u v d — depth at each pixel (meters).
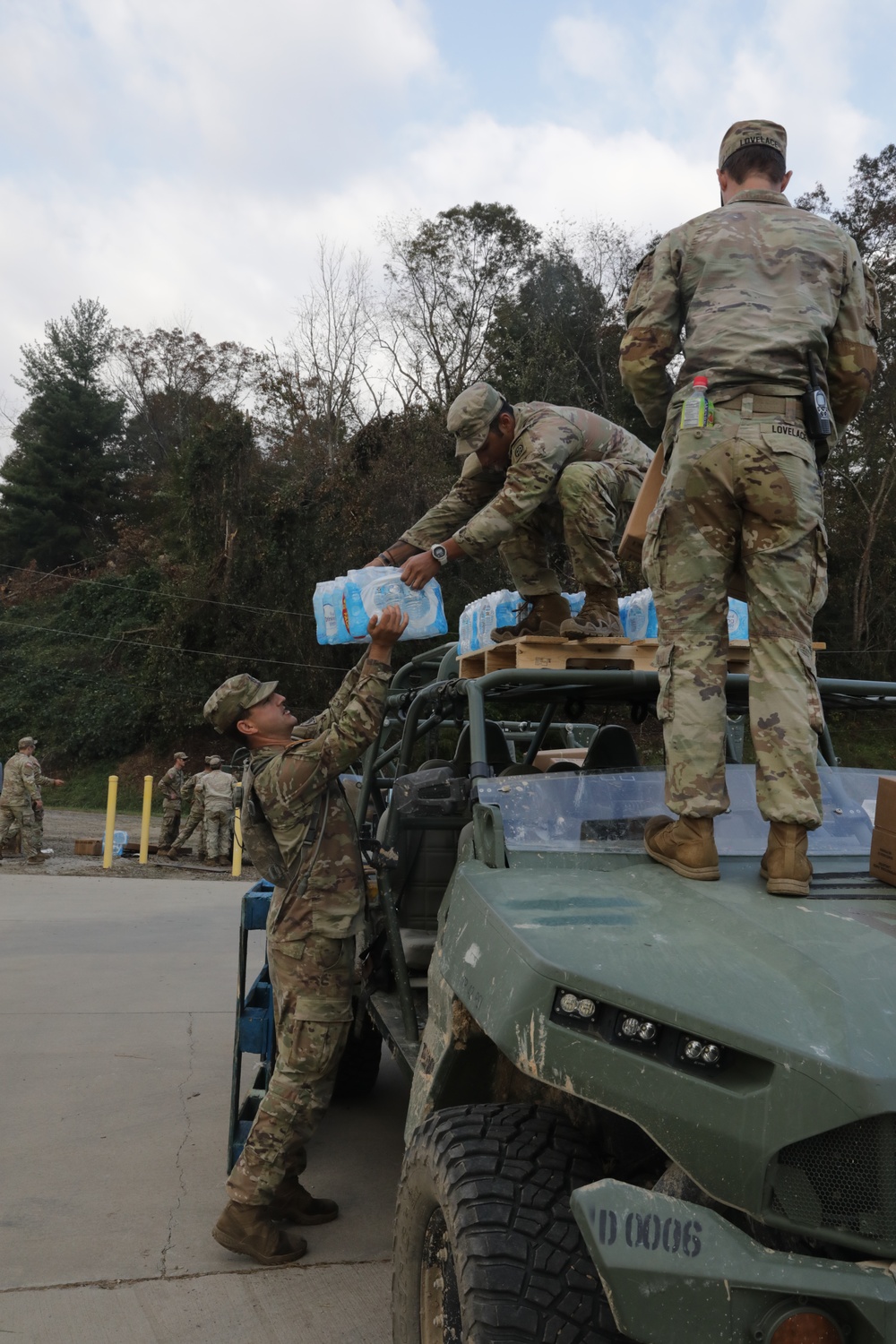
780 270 2.90
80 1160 4.57
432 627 3.99
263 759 3.79
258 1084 4.76
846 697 3.55
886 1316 1.79
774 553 2.75
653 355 3.04
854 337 3.01
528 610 4.29
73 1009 7.07
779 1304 1.81
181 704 35.53
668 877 2.71
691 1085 1.96
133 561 52.91
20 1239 3.81
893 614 31.83
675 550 2.85
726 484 2.79
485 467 4.14
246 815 3.78
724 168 3.21
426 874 4.41
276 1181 3.67
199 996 7.51
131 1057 6.05
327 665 34.78
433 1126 2.41
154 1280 3.54
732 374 2.85
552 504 4.18
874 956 2.17
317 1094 3.71
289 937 3.70
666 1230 1.83
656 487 3.14
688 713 2.75
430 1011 2.84
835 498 32.44
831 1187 1.90
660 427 3.25
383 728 4.87
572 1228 2.09
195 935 10.06
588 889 2.62
